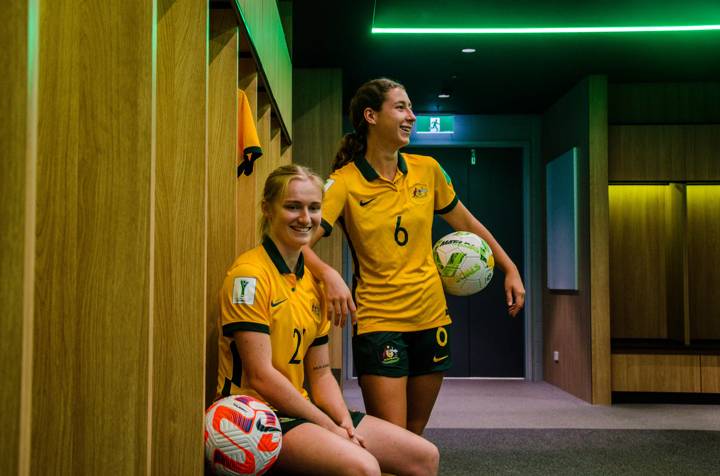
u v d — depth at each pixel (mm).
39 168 1573
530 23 5328
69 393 1574
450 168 7977
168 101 1979
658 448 4371
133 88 1578
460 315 7871
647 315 7156
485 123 7941
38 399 1573
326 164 6238
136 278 1576
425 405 2393
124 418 1576
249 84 3225
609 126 6582
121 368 1575
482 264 2430
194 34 1990
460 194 7961
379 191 2328
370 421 2096
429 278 2355
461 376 7832
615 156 6574
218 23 2629
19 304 1016
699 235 7121
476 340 7848
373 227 2312
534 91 6980
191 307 1945
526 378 7742
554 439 4629
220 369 2039
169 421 1915
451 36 5492
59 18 1581
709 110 6652
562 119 7133
